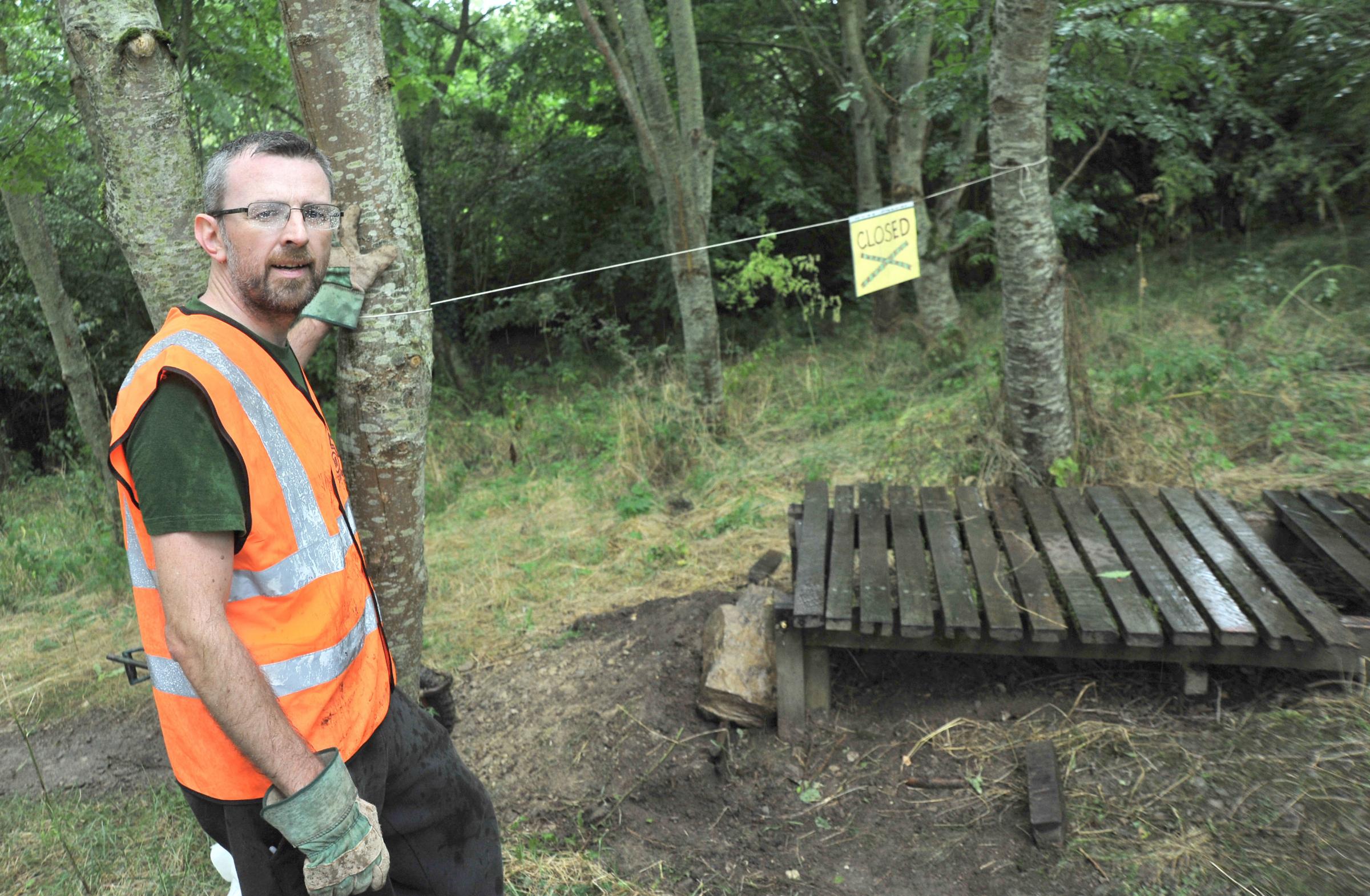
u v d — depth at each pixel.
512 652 4.13
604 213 13.18
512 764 3.30
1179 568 3.18
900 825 2.82
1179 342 6.68
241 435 1.32
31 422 10.95
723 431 6.95
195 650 1.22
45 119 4.50
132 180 2.29
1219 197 10.66
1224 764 2.77
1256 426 5.15
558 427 7.79
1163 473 4.52
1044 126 4.24
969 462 4.78
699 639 3.78
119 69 2.22
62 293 5.73
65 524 7.30
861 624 3.04
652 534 5.36
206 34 5.37
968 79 7.07
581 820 3.00
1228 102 8.69
